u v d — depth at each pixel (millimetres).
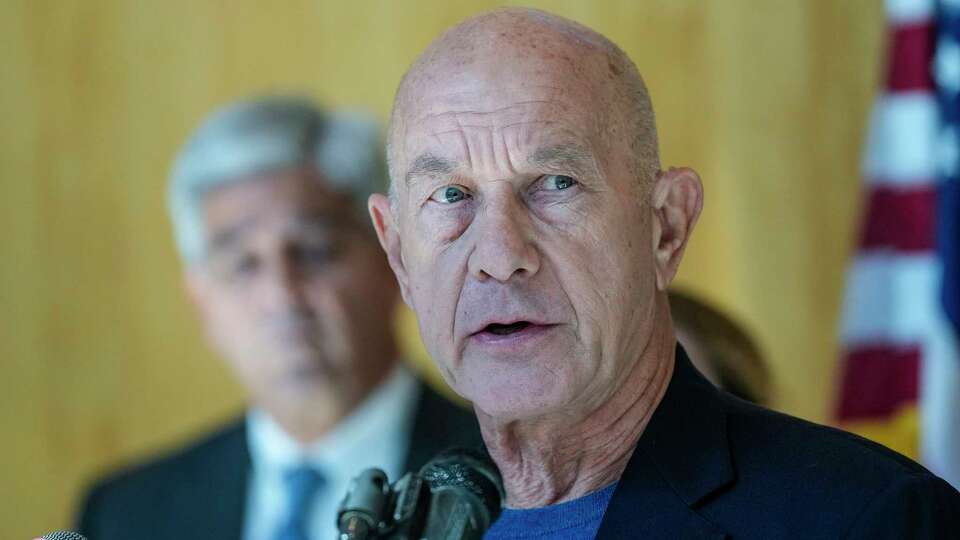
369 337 6727
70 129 7715
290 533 6613
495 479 2885
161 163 7656
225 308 6855
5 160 7742
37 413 7680
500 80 2934
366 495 2740
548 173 2908
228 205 6812
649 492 2941
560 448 3070
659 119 7441
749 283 7383
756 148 7359
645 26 7445
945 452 6195
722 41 7391
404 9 7598
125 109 7691
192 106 7664
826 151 7289
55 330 7684
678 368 3146
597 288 2898
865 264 6562
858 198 7254
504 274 2850
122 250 7664
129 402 7598
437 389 6770
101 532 7031
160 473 6938
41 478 7664
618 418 3062
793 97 7316
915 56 6516
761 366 4945
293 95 7566
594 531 3035
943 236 6270
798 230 7328
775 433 2980
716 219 7422
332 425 6645
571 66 2957
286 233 6793
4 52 7742
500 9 3082
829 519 2736
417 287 3057
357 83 7613
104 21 7707
